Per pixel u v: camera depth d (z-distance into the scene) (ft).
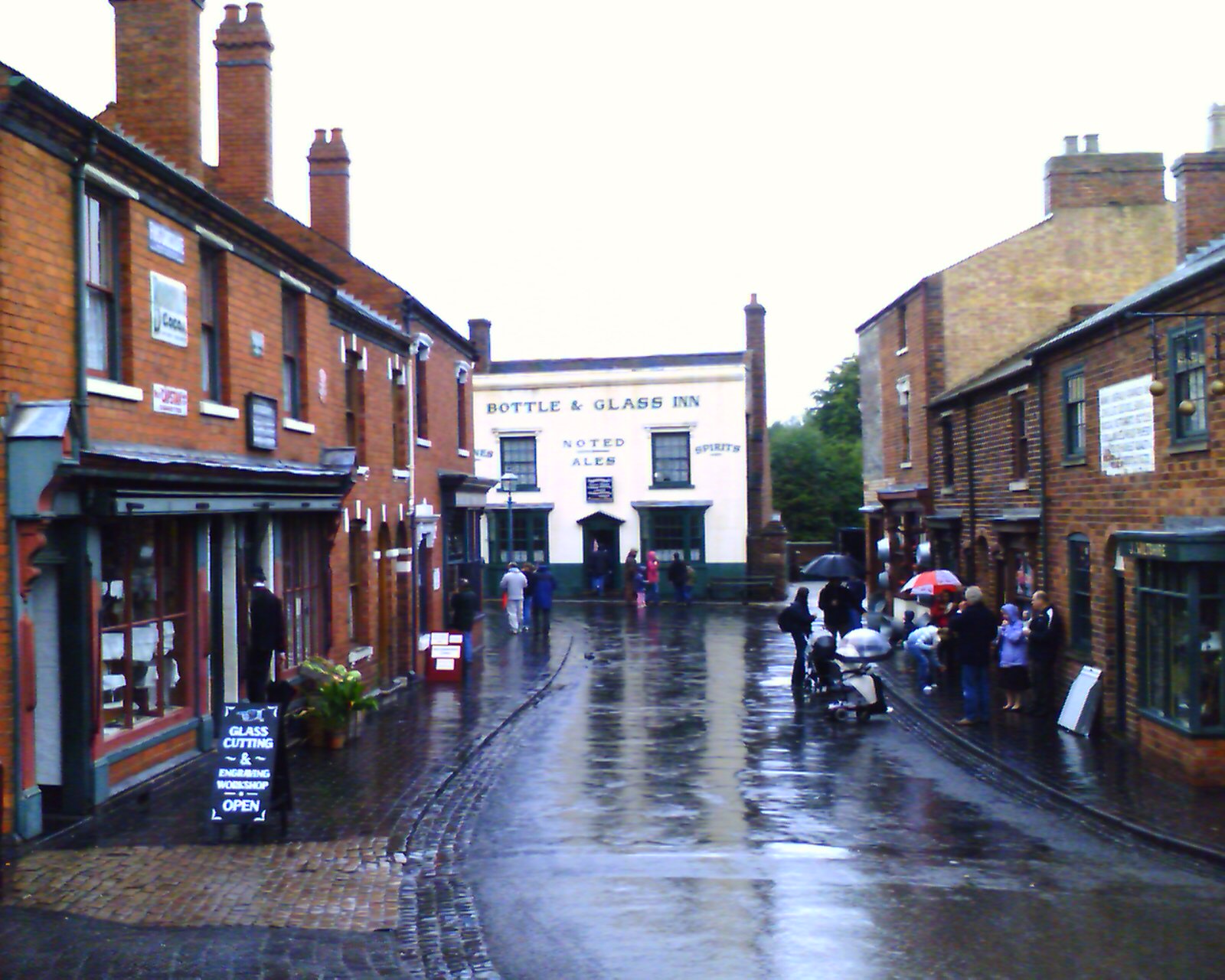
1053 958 26.66
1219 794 43.68
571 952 26.99
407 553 77.46
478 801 43.42
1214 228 65.51
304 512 58.44
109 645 40.40
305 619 58.95
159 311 42.55
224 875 32.30
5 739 34.01
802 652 73.77
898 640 96.53
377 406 71.31
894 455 111.65
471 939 27.84
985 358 98.43
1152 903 30.86
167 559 45.21
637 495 154.51
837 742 56.18
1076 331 59.47
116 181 39.24
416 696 71.05
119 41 52.21
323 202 84.64
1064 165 99.35
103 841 35.29
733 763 50.98
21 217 33.94
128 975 24.79
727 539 152.97
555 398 155.74
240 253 49.98
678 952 27.02
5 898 29.63
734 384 152.97
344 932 28.09
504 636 108.68
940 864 34.99
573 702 69.41
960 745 55.16
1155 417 51.90
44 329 35.06
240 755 36.01
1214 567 45.93
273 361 54.03
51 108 34.73
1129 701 54.49
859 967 26.02
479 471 156.97
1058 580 65.26
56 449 33.27
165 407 42.91
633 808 42.45
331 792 43.55
